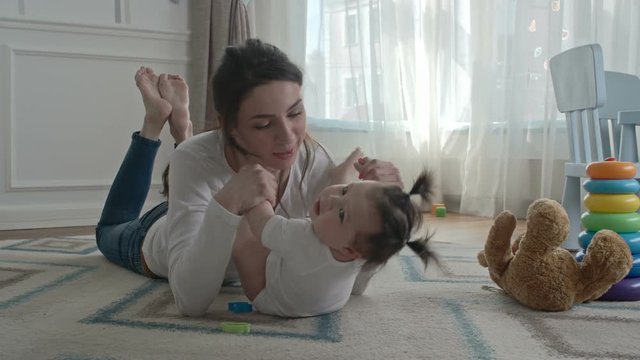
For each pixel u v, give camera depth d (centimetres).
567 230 101
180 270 89
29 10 225
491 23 254
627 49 229
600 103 156
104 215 142
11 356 75
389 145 276
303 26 269
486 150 253
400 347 79
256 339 82
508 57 243
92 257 152
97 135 238
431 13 278
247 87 86
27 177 228
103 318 93
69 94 233
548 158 234
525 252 102
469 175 260
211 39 249
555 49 233
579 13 231
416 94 280
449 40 273
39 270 134
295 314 93
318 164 109
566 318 94
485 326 89
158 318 93
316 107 271
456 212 272
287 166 92
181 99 143
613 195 115
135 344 80
